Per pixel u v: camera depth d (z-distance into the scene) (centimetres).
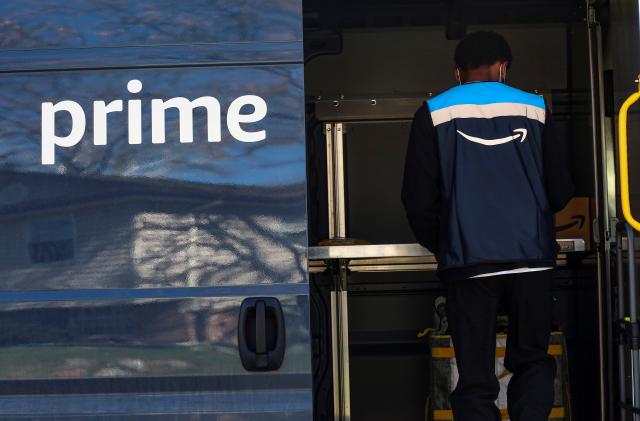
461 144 477
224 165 409
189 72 414
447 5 695
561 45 700
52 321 406
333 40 700
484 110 483
